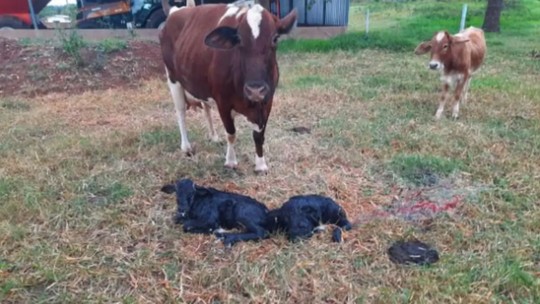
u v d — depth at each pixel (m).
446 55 6.17
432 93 7.82
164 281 3.29
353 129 6.02
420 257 3.48
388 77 8.94
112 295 3.17
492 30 15.41
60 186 4.62
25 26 14.28
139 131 6.21
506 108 6.82
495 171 4.79
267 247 3.63
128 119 6.90
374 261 3.45
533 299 3.03
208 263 3.46
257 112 4.39
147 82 9.22
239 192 4.52
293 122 6.50
